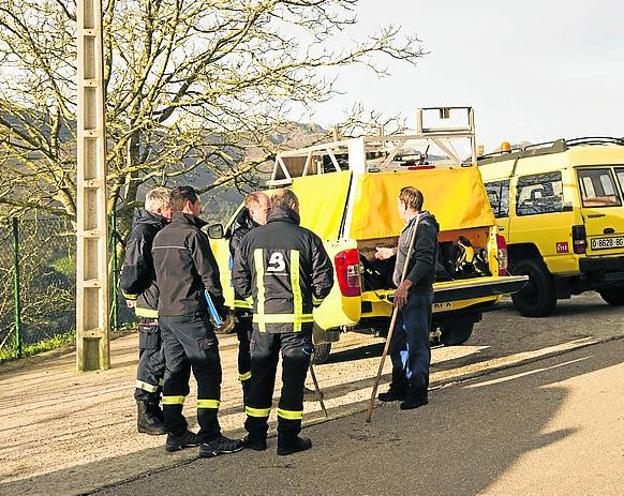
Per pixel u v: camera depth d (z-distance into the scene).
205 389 5.92
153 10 15.22
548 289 11.87
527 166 12.36
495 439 5.88
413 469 5.32
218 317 5.93
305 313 5.87
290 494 5.02
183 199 6.09
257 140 15.86
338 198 8.70
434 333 10.02
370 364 9.16
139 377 6.64
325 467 5.50
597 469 5.11
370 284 8.69
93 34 10.00
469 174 9.23
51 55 15.57
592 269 11.52
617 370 7.87
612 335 9.83
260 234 5.98
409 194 7.12
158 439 6.50
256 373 5.95
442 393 7.47
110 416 7.44
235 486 5.23
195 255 5.89
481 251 9.45
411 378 6.94
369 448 5.86
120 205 16.55
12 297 16.38
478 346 9.86
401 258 7.13
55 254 16.86
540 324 11.27
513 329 10.97
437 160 9.92
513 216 12.44
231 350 10.86
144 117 15.30
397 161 9.97
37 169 15.79
